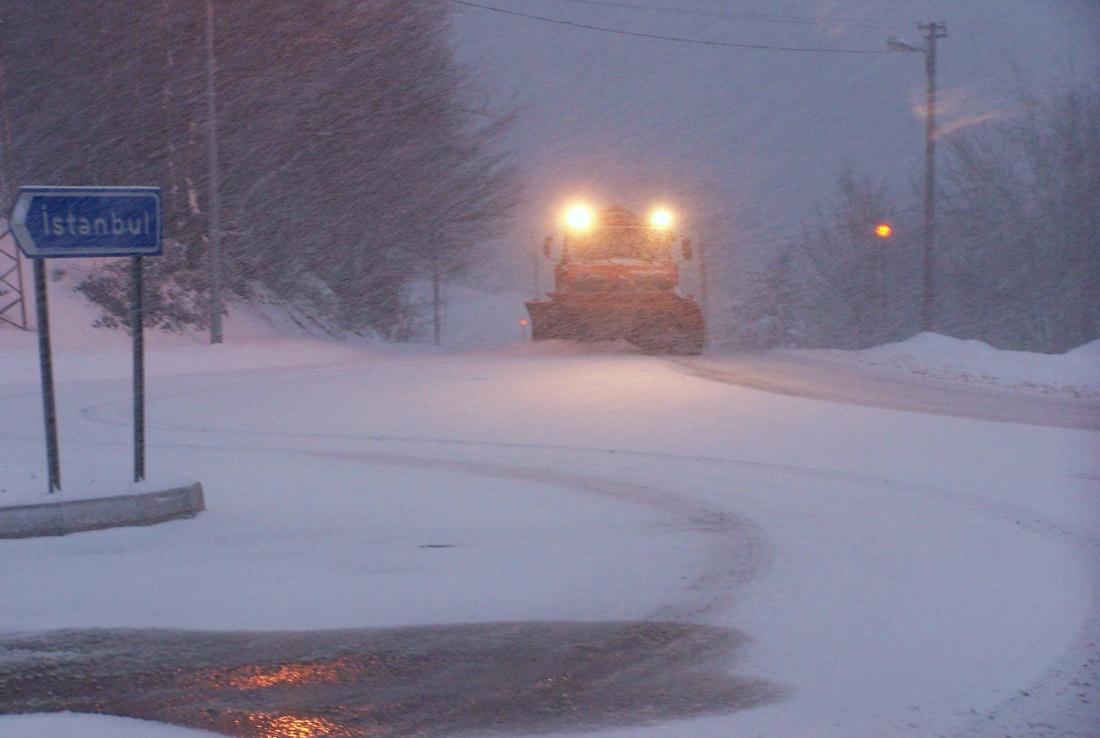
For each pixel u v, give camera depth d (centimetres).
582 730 1920
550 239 10475
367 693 2091
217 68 12450
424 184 15112
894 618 2542
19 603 2580
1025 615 2553
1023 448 4969
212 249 10519
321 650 2312
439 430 5597
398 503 3781
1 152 12088
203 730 1912
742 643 2380
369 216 15000
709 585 2812
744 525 3488
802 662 2262
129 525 3275
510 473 4394
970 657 2280
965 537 3319
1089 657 2269
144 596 2647
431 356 11231
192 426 5734
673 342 10394
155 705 2023
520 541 3256
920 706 2022
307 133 13762
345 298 15850
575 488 4091
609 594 2733
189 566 2911
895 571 2947
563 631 2453
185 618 2498
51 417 3294
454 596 2697
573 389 7181
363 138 14275
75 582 2745
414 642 2370
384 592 2719
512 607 2620
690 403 6512
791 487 4112
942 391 7550
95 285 11162
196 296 12238
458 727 1934
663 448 5025
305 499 3806
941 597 2705
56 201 3228
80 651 2286
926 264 13912
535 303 10344
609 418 5953
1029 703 2031
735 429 5562
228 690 2098
